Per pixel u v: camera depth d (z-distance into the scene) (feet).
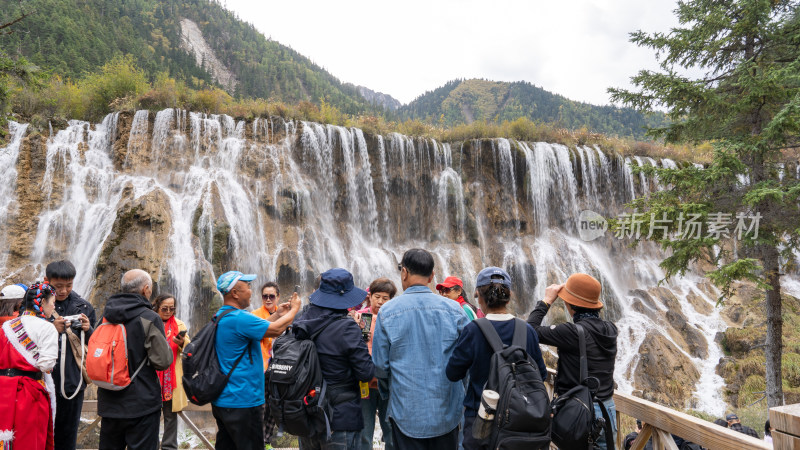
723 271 32.40
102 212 57.06
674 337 63.93
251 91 443.73
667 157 89.15
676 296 72.69
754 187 33.42
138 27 442.91
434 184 76.48
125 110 63.87
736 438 8.37
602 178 82.07
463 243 74.74
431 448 10.69
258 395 12.57
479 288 10.83
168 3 607.78
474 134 82.12
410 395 10.48
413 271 11.57
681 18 38.32
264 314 18.42
